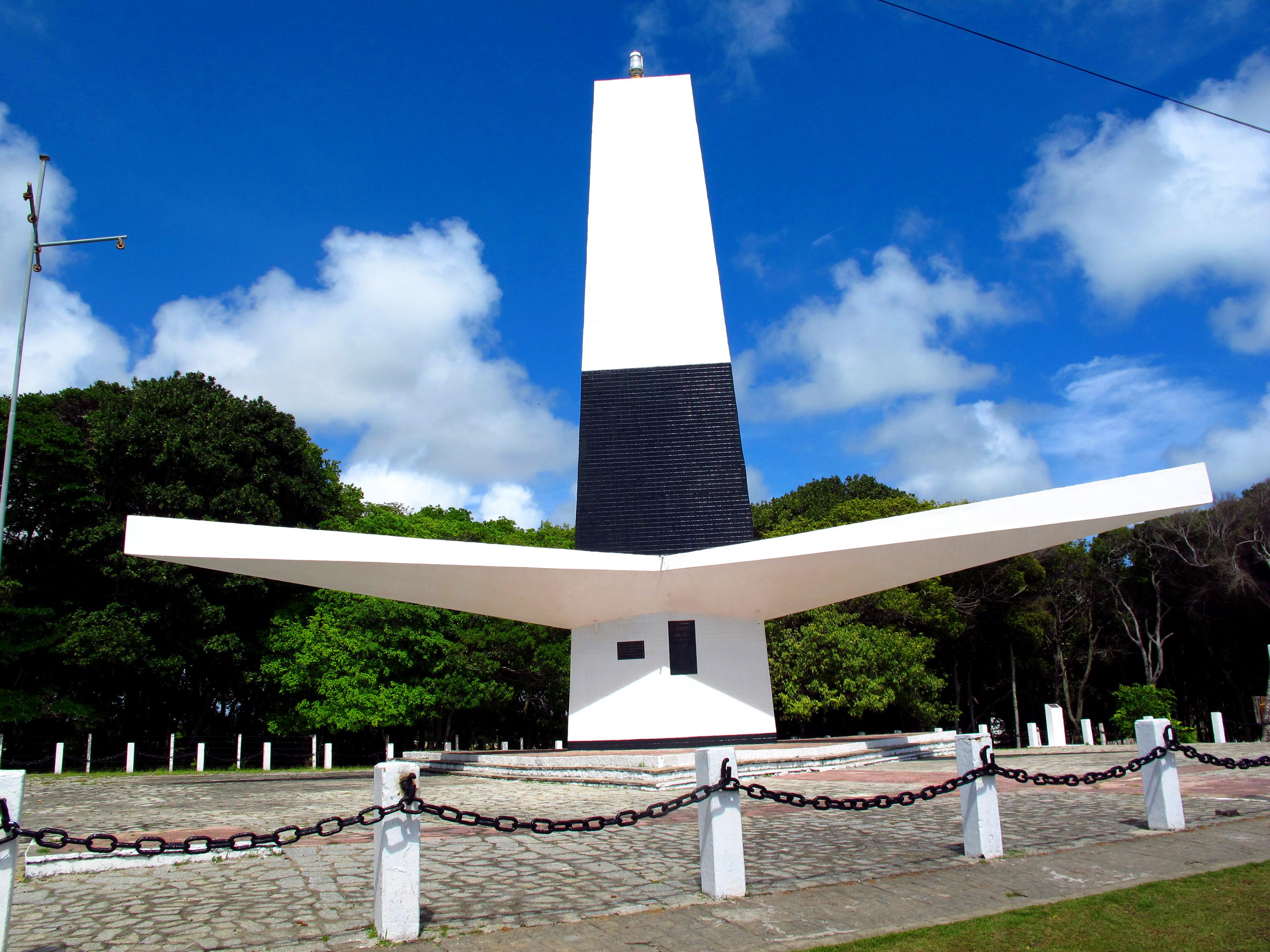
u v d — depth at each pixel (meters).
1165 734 7.55
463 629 25.83
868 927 4.84
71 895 5.82
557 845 7.30
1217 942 4.53
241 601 25.14
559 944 4.54
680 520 16.91
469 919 4.98
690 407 17.47
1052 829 7.55
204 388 27.58
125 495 24.30
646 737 16.16
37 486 23.50
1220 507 30.33
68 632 22.59
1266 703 21.08
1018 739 32.09
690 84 19.17
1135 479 12.62
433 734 29.09
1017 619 32.25
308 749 26.94
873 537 13.78
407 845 4.71
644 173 18.75
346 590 15.10
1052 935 4.65
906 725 29.77
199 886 5.99
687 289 18.06
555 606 16.23
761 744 16.20
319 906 5.35
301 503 27.38
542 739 32.41
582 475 17.31
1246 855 6.45
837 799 7.31
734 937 4.66
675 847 7.11
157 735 27.53
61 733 25.08
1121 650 35.03
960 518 13.29
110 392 26.88
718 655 16.59
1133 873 5.96
